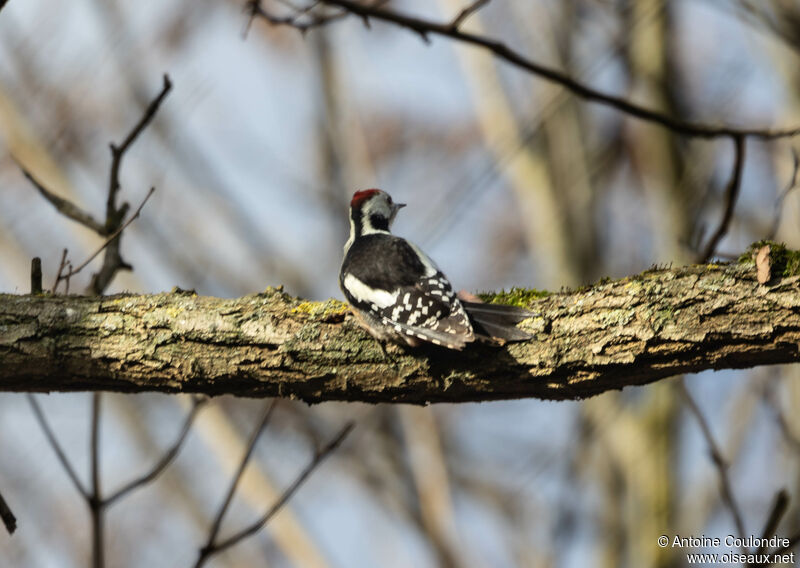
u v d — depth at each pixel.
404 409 14.56
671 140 13.77
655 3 13.48
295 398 6.68
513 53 8.55
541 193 14.92
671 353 6.11
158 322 6.54
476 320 6.29
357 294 6.48
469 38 8.52
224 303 6.63
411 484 14.83
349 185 15.82
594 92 8.66
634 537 13.72
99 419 8.13
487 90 15.04
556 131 15.04
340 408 15.53
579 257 14.75
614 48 13.85
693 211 13.29
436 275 6.64
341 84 15.91
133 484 8.09
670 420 13.92
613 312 6.18
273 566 15.41
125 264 8.76
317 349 6.45
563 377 6.33
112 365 6.57
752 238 13.41
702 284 6.08
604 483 14.28
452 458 16.31
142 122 8.58
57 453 8.02
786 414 12.04
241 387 6.63
